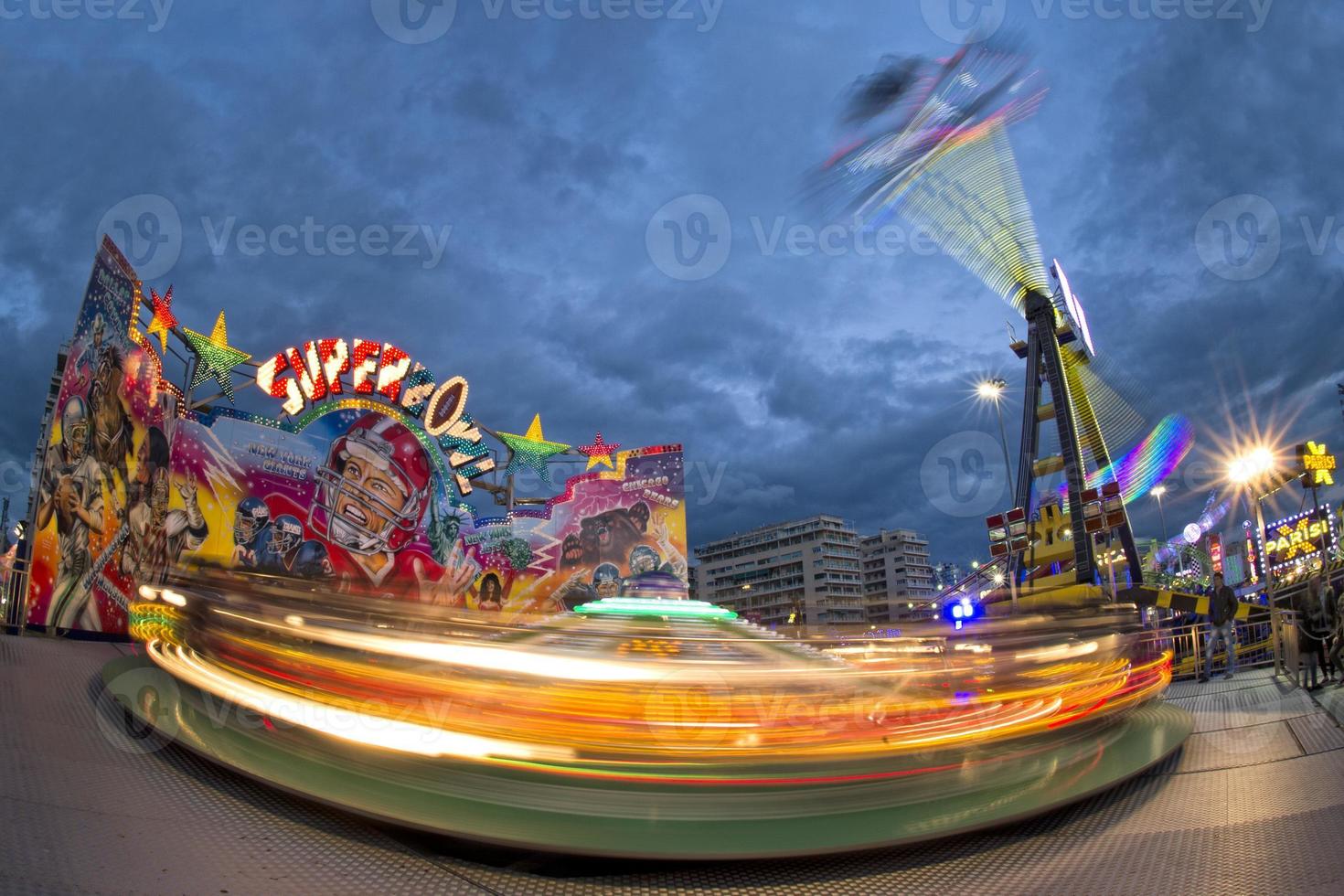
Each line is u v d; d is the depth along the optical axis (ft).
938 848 16.78
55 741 17.40
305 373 95.20
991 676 33.19
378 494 98.43
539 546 131.44
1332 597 39.88
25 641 34.37
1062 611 38.50
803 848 15.33
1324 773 22.18
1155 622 69.72
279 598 25.11
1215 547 110.32
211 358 82.84
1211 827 17.98
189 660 24.23
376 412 100.37
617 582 132.77
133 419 59.06
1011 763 23.07
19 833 12.32
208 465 80.07
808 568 488.44
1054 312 111.14
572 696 22.12
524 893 13.52
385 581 96.84
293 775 16.57
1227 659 57.26
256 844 13.83
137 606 30.25
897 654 31.96
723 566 544.62
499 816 15.62
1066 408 107.04
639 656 24.59
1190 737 29.30
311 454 92.12
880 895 14.21
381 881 13.15
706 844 15.23
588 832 15.25
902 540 491.72
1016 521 97.04
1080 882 14.78
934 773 21.47
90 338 52.70
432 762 18.30
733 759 20.66
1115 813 19.51
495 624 28.30
